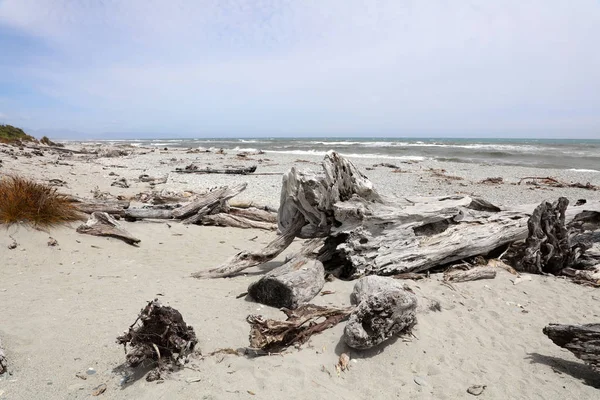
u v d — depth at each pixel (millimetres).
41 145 36594
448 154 41750
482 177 23453
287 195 6582
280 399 3301
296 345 4254
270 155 39875
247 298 5445
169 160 31969
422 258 6457
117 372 3551
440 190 18297
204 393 3271
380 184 20062
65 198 9406
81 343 3959
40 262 6621
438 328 4793
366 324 4152
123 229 8312
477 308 5488
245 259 6629
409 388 3660
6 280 5746
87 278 6074
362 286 5234
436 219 6859
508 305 5652
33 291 5348
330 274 6223
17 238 7066
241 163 29828
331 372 3852
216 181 19875
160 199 11875
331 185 6363
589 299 5957
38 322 4320
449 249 6648
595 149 49531
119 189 15562
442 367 4016
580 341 3926
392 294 4184
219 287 5984
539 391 3688
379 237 6512
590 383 3842
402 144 66750
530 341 4672
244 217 11000
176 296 5469
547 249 7078
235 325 4590
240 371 3664
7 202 7625
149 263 7180
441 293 5824
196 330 4367
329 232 6859
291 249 8711
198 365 3697
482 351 4387
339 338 4398
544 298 5949
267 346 4090
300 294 5109
